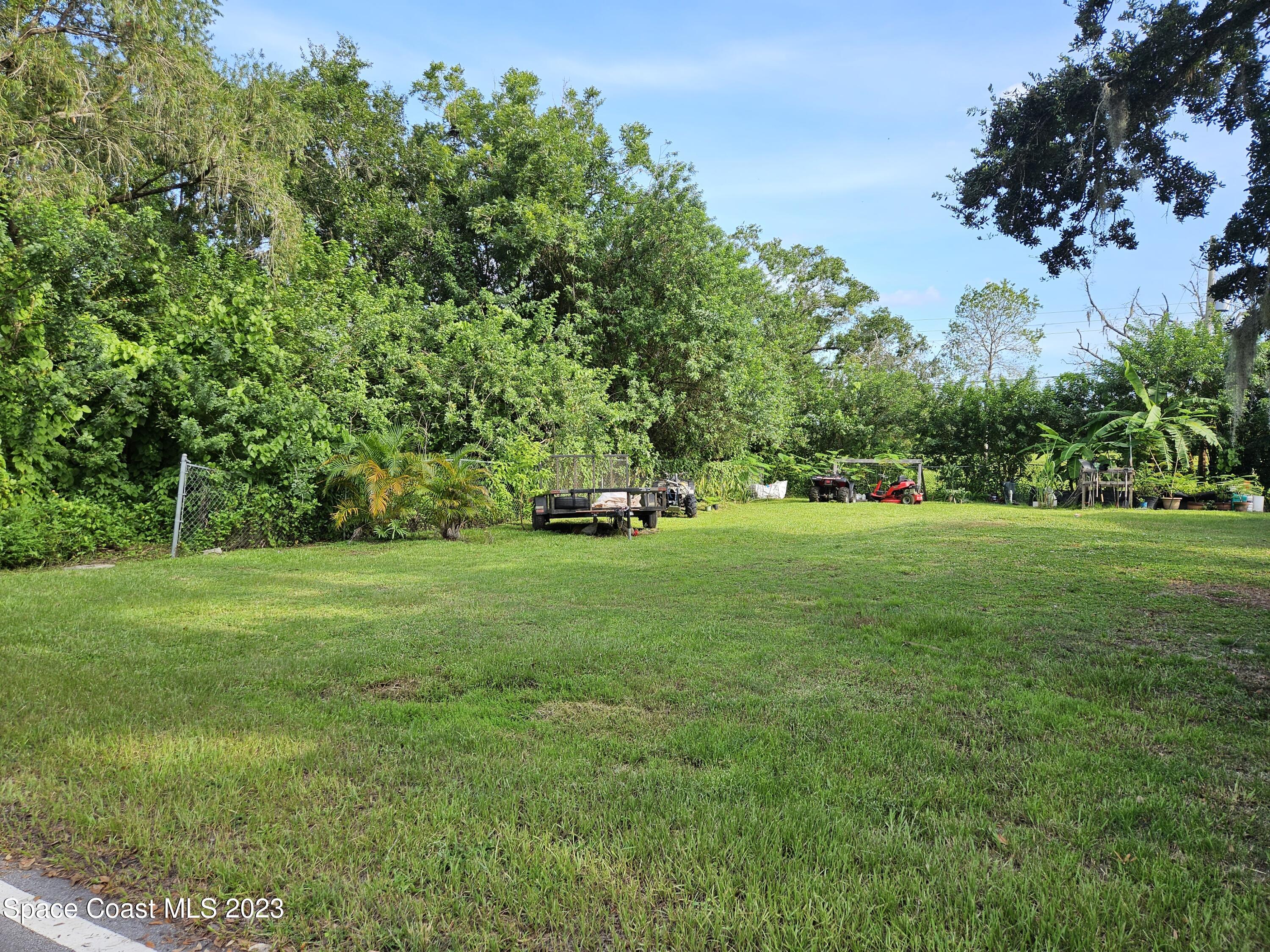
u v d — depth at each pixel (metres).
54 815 2.84
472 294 21.05
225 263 13.36
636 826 2.69
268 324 11.88
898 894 2.31
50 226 10.16
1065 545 11.29
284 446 11.67
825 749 3.45
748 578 8.51
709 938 2.14
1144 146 6.98
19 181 10.91
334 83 20.88
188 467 10.80
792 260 39.06
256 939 2.18
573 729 3.73
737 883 2.39
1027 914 2.21
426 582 8.22
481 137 22.73
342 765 3.25
